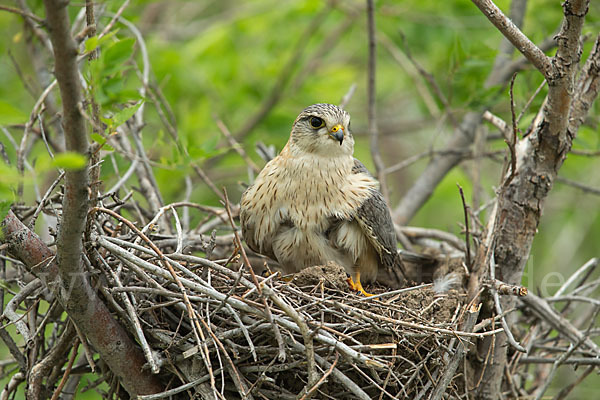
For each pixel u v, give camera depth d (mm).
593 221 17062
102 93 8531
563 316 11227
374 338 8703
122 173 11781
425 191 14547
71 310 7793
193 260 8117
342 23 18438
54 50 5758
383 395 8695
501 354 9625
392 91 20125
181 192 16750
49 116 12906
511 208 9656
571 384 10180
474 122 14656
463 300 9805
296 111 17328
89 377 11844
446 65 13594
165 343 8242
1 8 5859
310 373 7348
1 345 11516
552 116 9008
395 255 11125
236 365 8258
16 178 6004
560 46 8500
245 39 17938
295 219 10734
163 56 15703
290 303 8422
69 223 6965
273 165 11031
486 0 8484
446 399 9055
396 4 17094
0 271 9344
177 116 15906
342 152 10633
